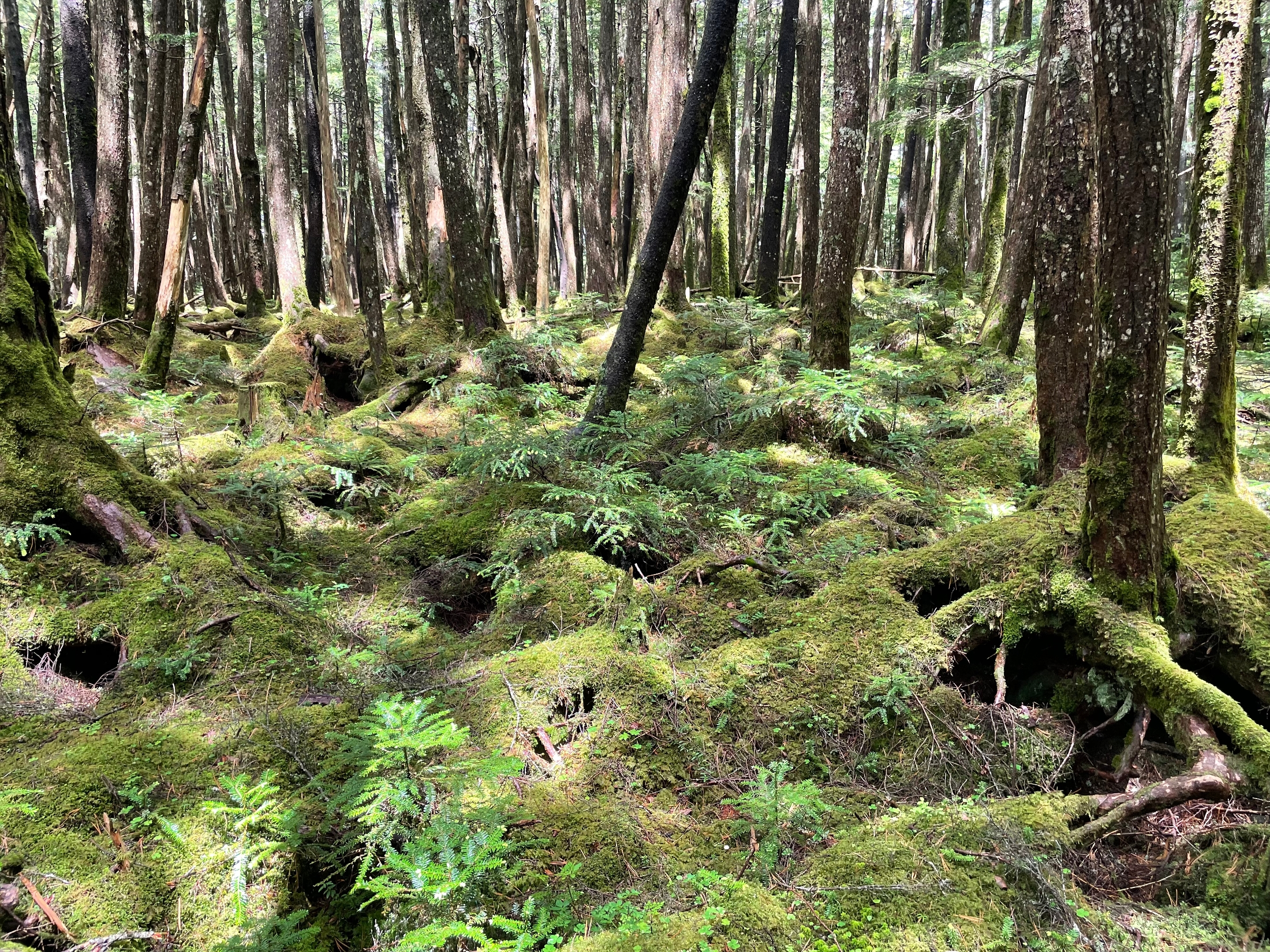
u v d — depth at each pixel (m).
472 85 24.92
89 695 3.53
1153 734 3.24
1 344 4.24
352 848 2.70
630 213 20.50
